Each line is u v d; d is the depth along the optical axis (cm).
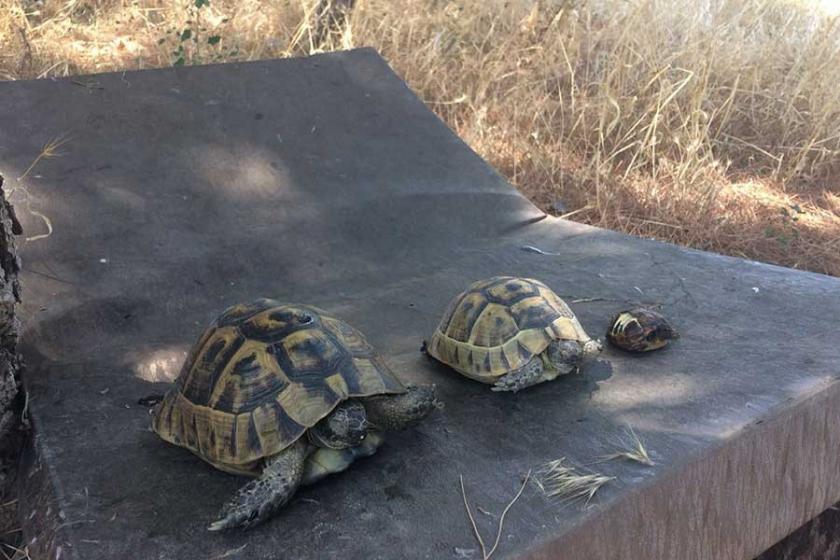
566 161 142
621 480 60
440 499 59
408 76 157
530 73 160
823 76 162
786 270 94
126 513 58
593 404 69
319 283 94
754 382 71
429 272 97
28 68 138
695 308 85
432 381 73
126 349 80
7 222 71
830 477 71
